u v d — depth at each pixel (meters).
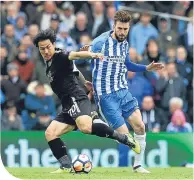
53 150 30.92
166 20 54.66
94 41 32.12
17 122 47.41
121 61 32.09
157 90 50.19
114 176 29.58
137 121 32.25
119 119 31.92
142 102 48.66
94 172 32.62
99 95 32.19
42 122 48.00
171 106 49.16
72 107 29.64
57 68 29.52
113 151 43.81
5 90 48.75
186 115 50.28
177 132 44.59
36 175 30.33
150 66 33.00
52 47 29.38
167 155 44.34
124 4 55.19
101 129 29.45
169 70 51.00
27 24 52.84
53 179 27.83
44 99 48.31
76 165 30.58
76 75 30.20
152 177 29.58
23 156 43.16
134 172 33.06
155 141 44.22
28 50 50.66
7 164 43.00
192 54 54.41
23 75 49.66
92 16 53.09
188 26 55.34
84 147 43.59
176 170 36.16
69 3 53.53
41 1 54.16
